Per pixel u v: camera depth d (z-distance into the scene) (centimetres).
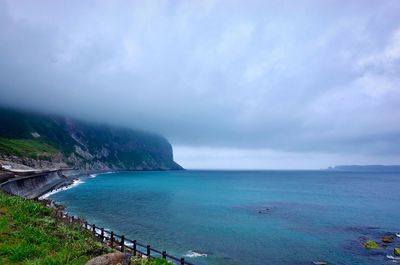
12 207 2723
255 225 4825
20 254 1540
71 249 1745
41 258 1537
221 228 4516
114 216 5212
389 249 3484
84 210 5738
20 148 15225
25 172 8475
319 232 4400
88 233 2566
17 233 1897
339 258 3142
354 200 9169
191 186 14025
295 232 4362
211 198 8938
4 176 6112
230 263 2941
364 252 3356
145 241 3600
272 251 3372
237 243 3666
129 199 7981
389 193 11850
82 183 13212
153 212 5831
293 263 2981
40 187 8706
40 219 2414
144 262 1742
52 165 16525
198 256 3123
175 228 4406
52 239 1888
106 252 1822
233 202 8050
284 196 10144
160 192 10406
